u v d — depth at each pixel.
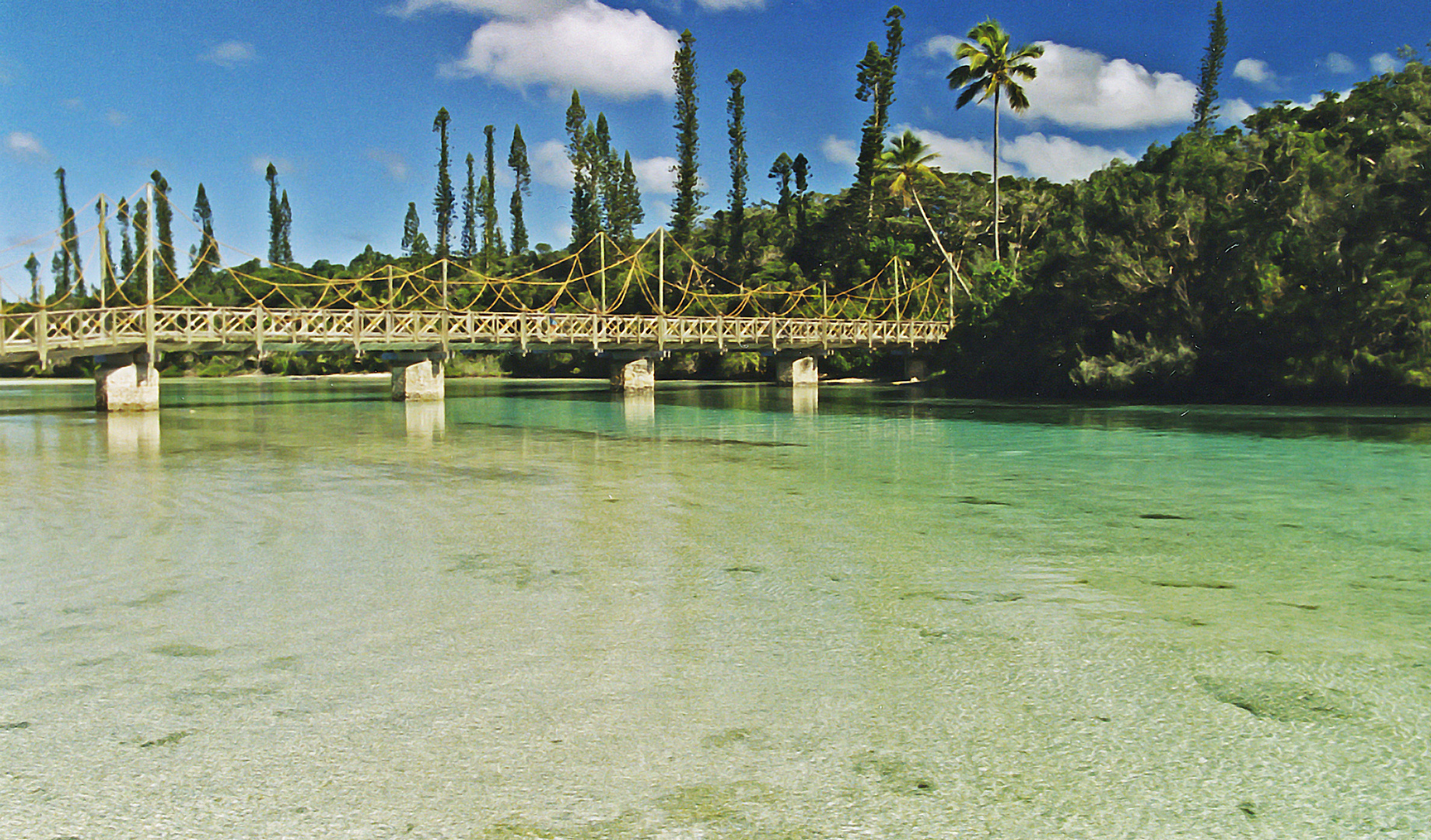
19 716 6.03
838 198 90.19
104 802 4.95
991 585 9.27
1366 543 11.26
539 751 5.51
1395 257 35.03
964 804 4.88
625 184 94.88
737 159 89.62
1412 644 7.41
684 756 5.43
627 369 52.47
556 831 4.62
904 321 65.12
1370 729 5.80
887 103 80.19
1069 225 48.53
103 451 21.86
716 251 91.69
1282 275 37.53
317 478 17.11
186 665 6.96
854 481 16.64
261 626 7.91
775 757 5.42
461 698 6.32
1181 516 13.07
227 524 12.53
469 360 87.38
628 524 12.52
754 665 6.93
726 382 71.00
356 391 56.50
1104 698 6.29
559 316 47.62
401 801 4.93
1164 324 41.56
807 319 59.72
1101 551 10.84
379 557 10.53
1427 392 34.62
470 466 19.03
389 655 7.18
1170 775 5.20
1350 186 36.41
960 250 83.06
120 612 8.33
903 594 8.91
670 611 8.36
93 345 32.94
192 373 85.75
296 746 5.59
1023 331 48.22
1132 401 41.44
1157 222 41.41
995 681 6.60
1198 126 73.50
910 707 6.14
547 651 7.27
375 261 110.88
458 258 105.81
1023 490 15.57
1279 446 22.41
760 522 12.69
